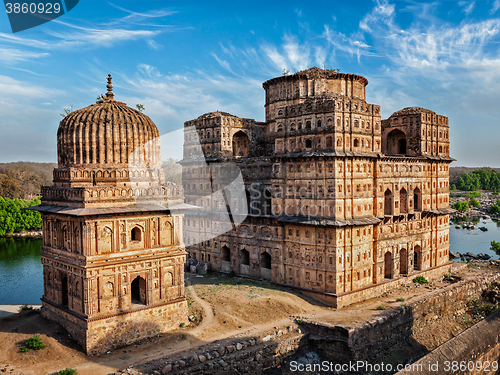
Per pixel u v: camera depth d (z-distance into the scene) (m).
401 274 61.66
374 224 55.12
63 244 42.09
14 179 156.62
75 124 40.31
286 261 55.94
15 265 84.00
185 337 40.72
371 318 45.84
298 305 49.47
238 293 51.25
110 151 40.66
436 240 67.62
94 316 37.72
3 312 51.84
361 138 53.81
